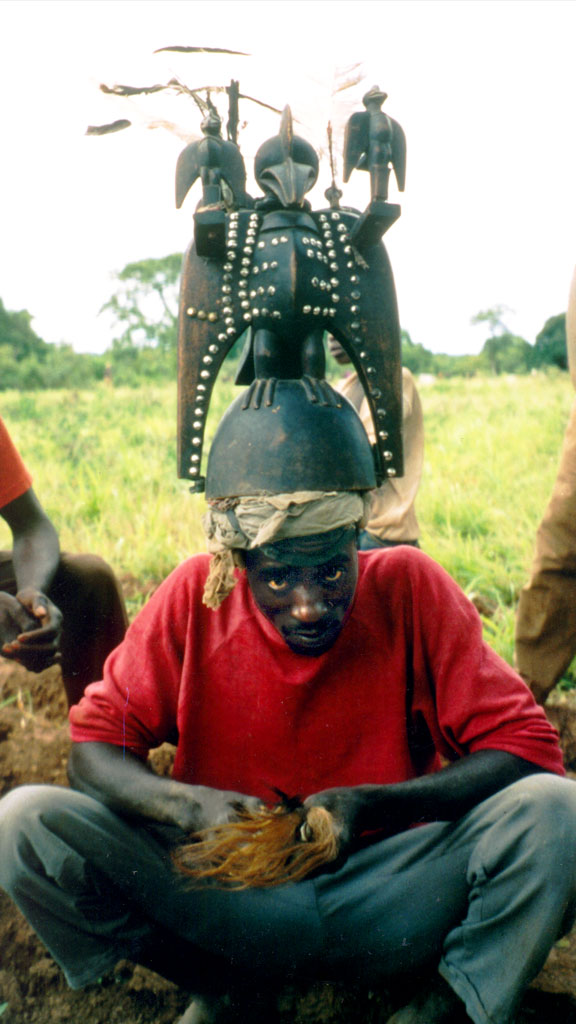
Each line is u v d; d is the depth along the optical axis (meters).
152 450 8.41
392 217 1.69
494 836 1.74
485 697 1.88
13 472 2.63
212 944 1.96
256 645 1.91
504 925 1.75
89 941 1.92
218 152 1.73
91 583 2.71
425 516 5.64
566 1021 2.05
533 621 3.08
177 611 1.96
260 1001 2.04
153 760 3.01
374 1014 2.08
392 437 1.84
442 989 1.87
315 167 1.81
